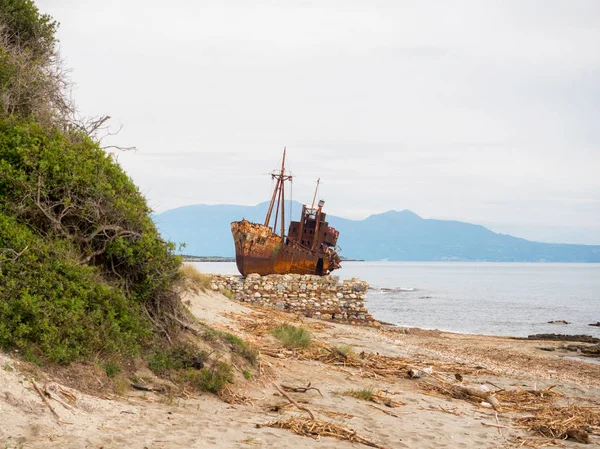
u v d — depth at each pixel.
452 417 10.88
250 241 44.19
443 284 125.62
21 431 6.29
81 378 8.27
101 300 9.65
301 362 14.04
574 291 100.62
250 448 7.12
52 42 14.79
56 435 6.42
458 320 46.97
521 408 12.49
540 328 42.97
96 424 7.02
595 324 45.16
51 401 7.09
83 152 11.12
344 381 12.75
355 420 9.59
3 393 6.79
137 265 10.80
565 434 10.21
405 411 10.86
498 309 59.09
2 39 13.00
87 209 10.34
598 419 11.73
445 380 14.54
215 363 10.46
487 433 9.92
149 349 10.20
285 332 16.62
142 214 11.33
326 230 52.84
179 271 11.67
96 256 10.66
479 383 15.12
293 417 8.95
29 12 14.23
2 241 9.08
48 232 9.88
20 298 8.38
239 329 17.72
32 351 7.96
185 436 7.17
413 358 18.42
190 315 12.82
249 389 10.58
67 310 8.80
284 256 46.47
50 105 12.12
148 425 7.40
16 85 11.48
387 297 74.81
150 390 9.03
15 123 10.83
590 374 19.72
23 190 9.96
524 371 18.80
